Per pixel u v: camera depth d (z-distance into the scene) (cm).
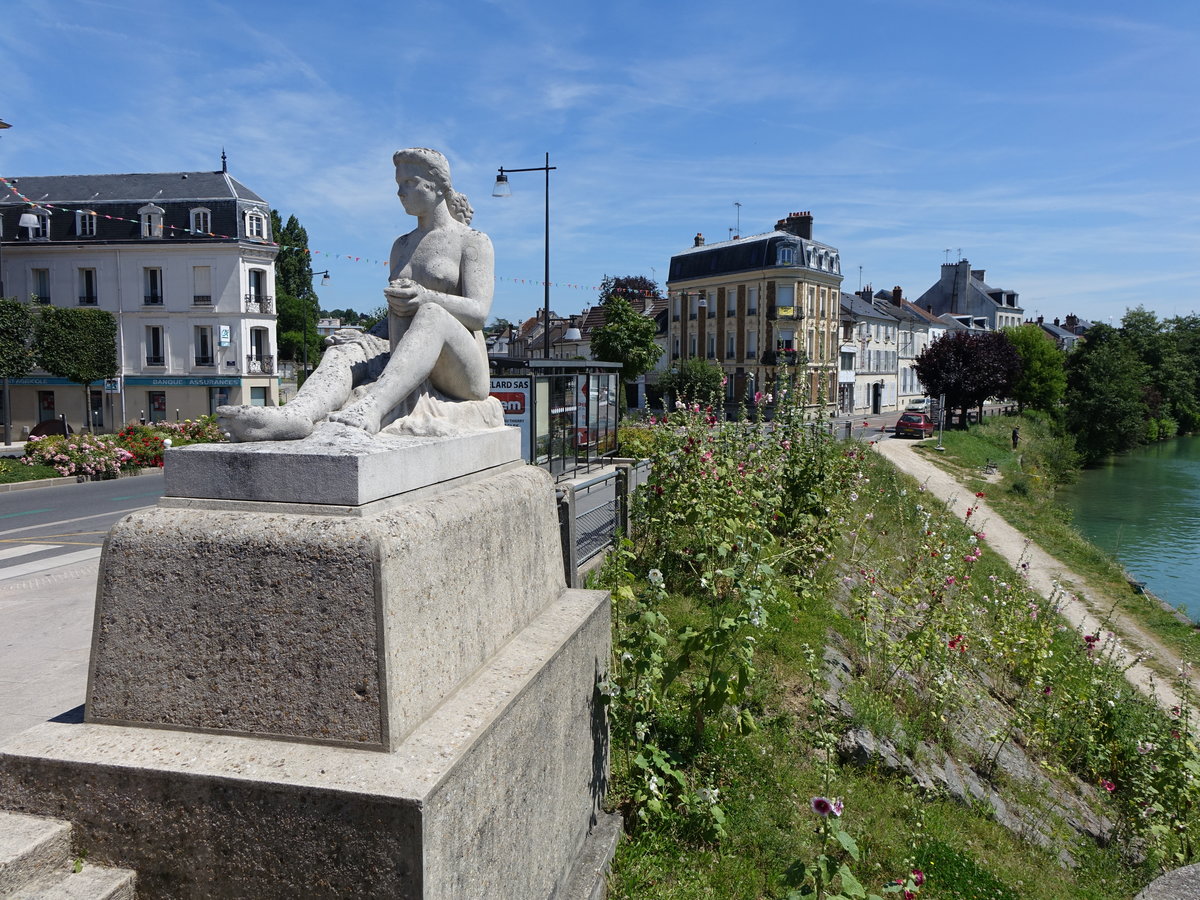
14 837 208
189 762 213
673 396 3791
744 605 501
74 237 3491
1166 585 1823
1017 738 734
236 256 3462
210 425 2188
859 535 1096
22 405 3525
